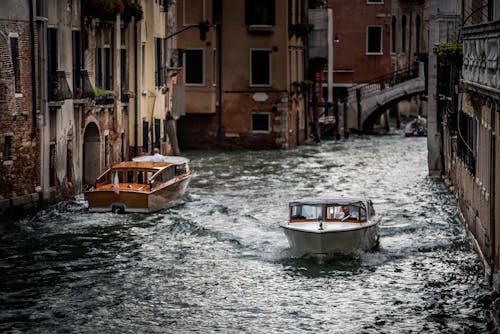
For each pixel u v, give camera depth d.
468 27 45.03
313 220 47.03
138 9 70.94
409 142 111.50
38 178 55.25
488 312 38.28
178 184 59.81
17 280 42.50
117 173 58.28
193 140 100.19
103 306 39.25
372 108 122.50
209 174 77.56
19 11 52.75
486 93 39.31
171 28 85.94
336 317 38.06
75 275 43.38
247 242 49.78
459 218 55.25
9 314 38.09
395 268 44.69
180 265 45.28
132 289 41.47
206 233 51.81
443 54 55.28
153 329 36.75
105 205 56.47
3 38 51.38
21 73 53.12
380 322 37.41
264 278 43.28
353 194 66.25
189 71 97.25
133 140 73.38
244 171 80.00
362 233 46.19
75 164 60.59
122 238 50.38
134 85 73.19
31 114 54.16
